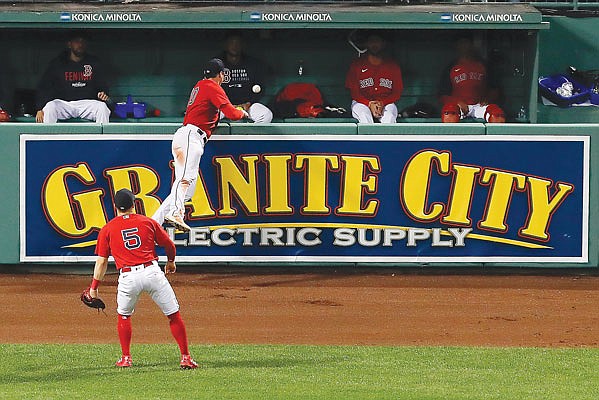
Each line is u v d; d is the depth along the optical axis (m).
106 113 59.75
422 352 35.38
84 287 47.22
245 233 49.97
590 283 48.91
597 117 62.00
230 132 49.53
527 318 41.81
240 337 38.25
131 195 32.34
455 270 50.62
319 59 63.22
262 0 60.19
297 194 49.84
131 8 58.19
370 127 49.62
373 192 49.81
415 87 63.28
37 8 57.88
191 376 30.70
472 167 49.72
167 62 63.34
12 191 49.47
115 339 37.81
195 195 49.66
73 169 49.41
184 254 49.97
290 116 61.62
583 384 30.25
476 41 62.47
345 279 49.16
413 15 57.28
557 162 49.72
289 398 27.55
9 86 63.00
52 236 49.69
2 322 40.50
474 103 61.25
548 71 63.34
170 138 49.38
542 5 64.06
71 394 27.92
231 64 60.19
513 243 50.00
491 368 32.62
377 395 28.08
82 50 60.12
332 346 36.47
